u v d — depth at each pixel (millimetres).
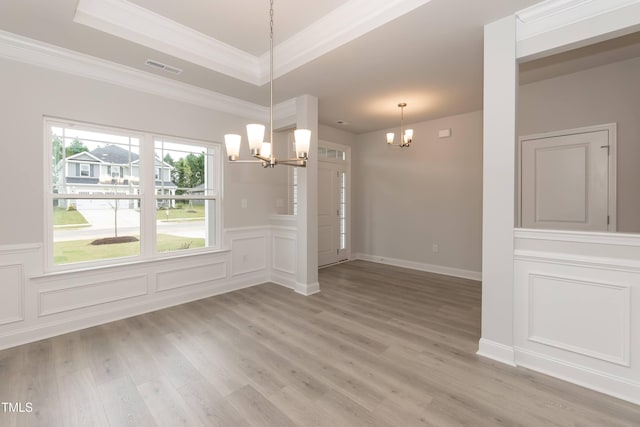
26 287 2670
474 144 4688
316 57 2879
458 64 3035
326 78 3367
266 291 4148
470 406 1845
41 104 2732
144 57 2914
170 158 3658
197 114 3785
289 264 4348
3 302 2568
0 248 2547
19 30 2465
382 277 4859
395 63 3025
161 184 3586
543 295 2189
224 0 2449
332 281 4625
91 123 3021
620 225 3123
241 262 4293
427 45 2668
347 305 3586
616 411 1795
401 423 1707
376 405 1854
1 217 2562
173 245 3688
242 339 2717
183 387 2027
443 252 5066
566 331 2105
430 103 4242
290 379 2119
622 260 1914
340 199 6020
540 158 3594
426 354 2453
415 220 5406
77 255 2998
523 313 2270
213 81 3469
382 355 2439
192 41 2996
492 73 2332
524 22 2244
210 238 4043
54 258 2869
